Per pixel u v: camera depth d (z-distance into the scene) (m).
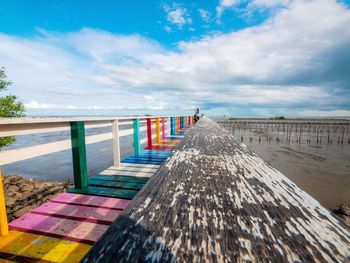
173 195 0.66
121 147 27.36
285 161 26.22
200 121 4.86
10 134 1.80
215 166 1.01
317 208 0.56
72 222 2.00
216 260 0.36
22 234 1.81
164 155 5.12
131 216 0.54
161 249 0.40
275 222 0.48
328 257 0.36
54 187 10.53
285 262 0.35
